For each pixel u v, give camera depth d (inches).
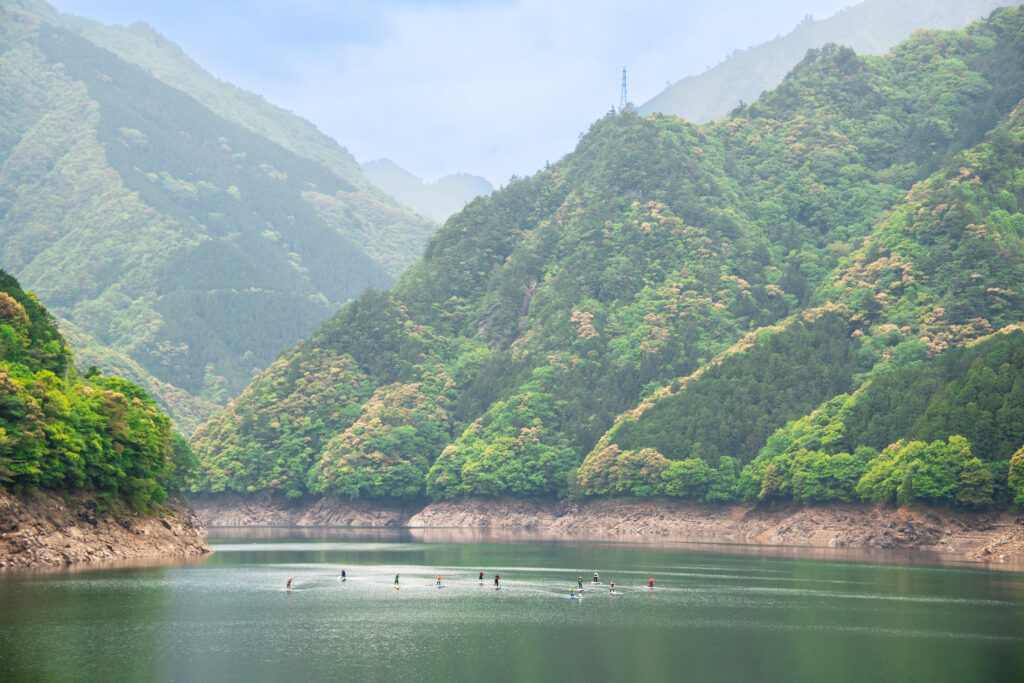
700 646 4431.6
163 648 4141.2
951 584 6609.3
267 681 3651.6
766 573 7377.0
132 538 7317.9
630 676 3833.7
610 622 5059.1
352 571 7377.0
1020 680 3784.5
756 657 4195.4
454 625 4916.3
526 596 6028.5
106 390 7234.3
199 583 6107.3
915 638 4643.2
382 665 3964.1
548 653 4249.5
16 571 5821.9
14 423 5851.4
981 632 4795.8
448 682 3710.6
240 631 4589.1
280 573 7032.5
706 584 6683.1
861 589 6378.0
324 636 4542.3
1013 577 7032.5
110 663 3831.2
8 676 3595.0
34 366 7076.8
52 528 6353.3
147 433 7500.0
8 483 6092.5
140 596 5364.2
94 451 6737.2
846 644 4493.1
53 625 4475.9
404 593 6092.5
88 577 5885.8
